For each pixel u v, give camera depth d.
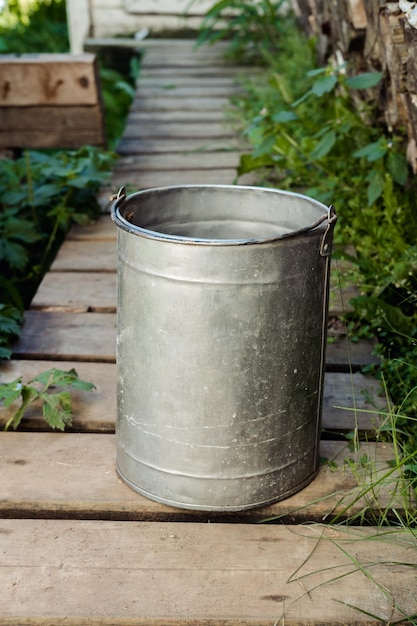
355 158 3.52
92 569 1.62
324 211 1.75
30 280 3.38
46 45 8.75
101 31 7.82
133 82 7.47
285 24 6.86
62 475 1.91
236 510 1.78
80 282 2.99
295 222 1.92
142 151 4.58
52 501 1.81
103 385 2.29
